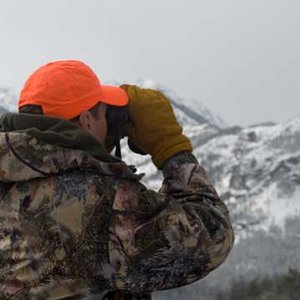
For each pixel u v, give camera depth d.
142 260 2.29
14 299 2.38
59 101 2.45
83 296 2.34
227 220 2.38
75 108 2.46
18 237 2.41
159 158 2.51
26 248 2.38
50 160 2.35
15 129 2.44
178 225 2.28
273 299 59.69
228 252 2.36
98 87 2.52
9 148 2.37
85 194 2.34
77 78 2.48
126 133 2.57
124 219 2.31
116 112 2.53
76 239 2.33
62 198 2.35
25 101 2.49
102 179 2.35
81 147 2.37
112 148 2.63
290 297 59.41
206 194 2.42
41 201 2.38
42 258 2.36
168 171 2.49
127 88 2.59
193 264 2.32
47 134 2.36
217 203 2.42
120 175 2.36
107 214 2.32
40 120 2.41
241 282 74.31
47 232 2.36
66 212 2.34
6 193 2.43
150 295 2.48
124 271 2.30
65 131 2.40
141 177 2.39
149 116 2.52
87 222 2.33
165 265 2.30
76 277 2.34
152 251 2.28
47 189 2.37
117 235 2.30
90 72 2.53
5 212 2.44
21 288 2.37
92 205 2.33
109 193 2.33
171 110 2.57
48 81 2.47
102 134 2.54
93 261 2.32
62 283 2.34
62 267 2.34
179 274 2.33
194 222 2.31
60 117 2.45
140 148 2.56
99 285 2.35
